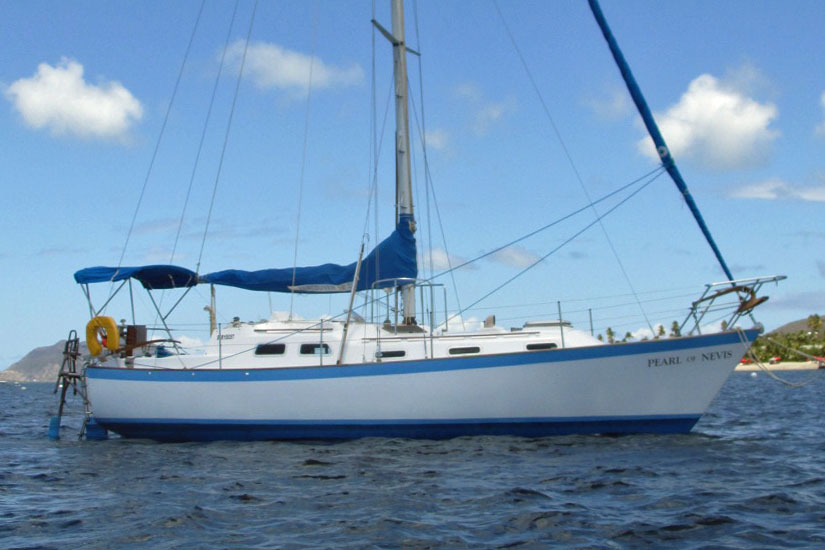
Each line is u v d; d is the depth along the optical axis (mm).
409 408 13109
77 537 7383
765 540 6676
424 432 13219
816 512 7652
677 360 12648
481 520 7645
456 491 9070
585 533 7066
